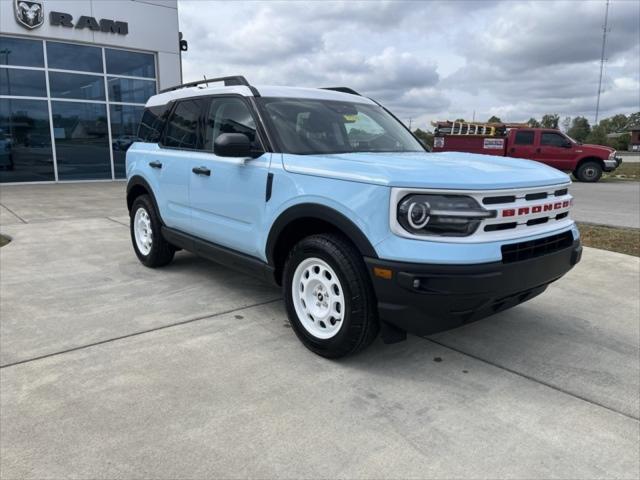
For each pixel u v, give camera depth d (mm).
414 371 3391
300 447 2547
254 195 3908
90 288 5047
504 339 3955
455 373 3375
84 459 2424
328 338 3430
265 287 5113
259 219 3889
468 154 4262
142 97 16828
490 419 2834
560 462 2473
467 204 2916
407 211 2902
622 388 3211
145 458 2439
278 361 3488
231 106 4387
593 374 3395
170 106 5340
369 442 2600
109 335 3879
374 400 3010
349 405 2949
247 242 4086
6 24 13852
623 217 10453
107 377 3221
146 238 5840
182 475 2326
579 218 10328
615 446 2609
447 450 2549
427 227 2908
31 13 14102
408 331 3127
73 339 3795
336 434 2662
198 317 4277
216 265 5945
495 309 3266
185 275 5520
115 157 16578
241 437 2619
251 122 4090
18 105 14586
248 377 3252
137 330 3982
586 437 2682
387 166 3143
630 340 3969
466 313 3020
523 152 20281
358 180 3105
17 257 6312
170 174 5039
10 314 4301
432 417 2844
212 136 4574
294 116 4133
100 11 15289
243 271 4285
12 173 14758
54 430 2648
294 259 3598
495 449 2562
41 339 3789
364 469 2393
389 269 2939
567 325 4273
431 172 3029
